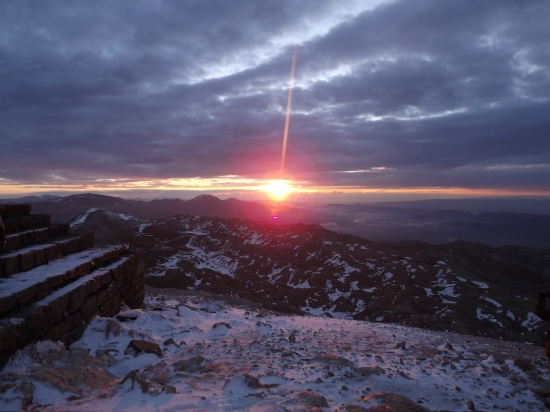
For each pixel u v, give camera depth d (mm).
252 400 4574
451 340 9148
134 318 8758
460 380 5742
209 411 4176
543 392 5246
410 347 7887
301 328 9469
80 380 5062
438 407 4719
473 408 4660
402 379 5652
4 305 5270
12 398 4238
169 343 7320
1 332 4809
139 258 11383
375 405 4262
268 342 7836
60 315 6285
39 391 4531
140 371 5742
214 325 8859
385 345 8055
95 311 7773
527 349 8828
